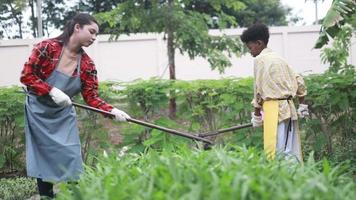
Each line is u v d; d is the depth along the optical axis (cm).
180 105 611
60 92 422
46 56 430
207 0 955
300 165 274
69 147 429
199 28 913
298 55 1717
